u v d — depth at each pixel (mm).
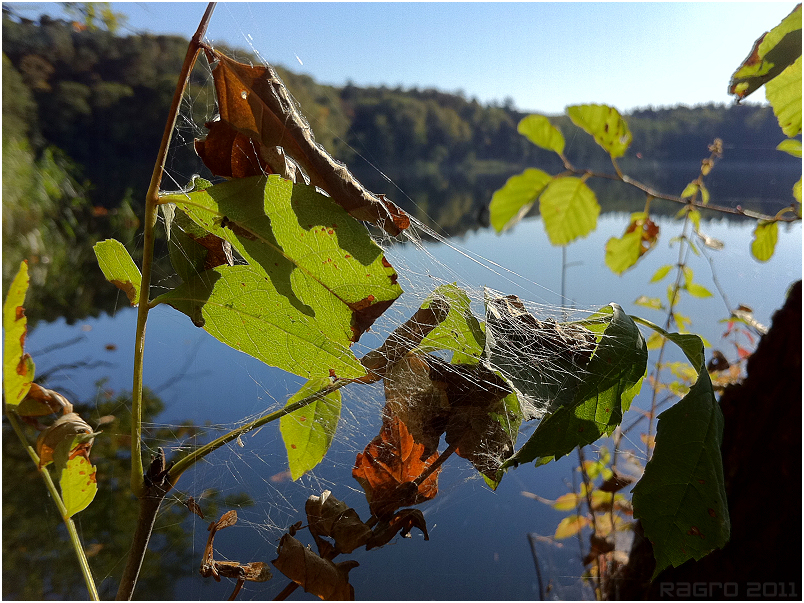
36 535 575
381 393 309
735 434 450
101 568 531
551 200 325
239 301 232
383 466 276
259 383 760
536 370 241
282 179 222
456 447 264
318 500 267
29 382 243
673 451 227
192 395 758
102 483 634
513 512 624
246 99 220
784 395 419
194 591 491
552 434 229
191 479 574
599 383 234
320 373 237
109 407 768
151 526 238
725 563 440
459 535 566
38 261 1495
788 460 413
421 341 266
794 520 412
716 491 218
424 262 414
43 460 244
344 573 254
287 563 250
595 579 552
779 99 352
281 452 623
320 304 229
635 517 224
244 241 225
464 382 264
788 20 320
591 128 332
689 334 247
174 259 239
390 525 263
